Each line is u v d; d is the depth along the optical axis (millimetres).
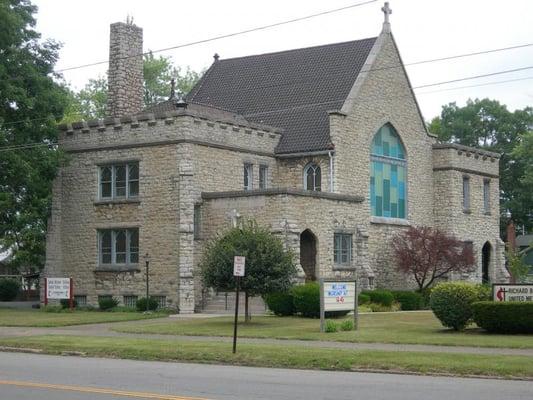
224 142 42031
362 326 31078
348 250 42688
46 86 43062
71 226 43906
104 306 41625
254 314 37812
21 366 20656
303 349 22844
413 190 49281
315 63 49156
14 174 41375
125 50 47000
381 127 47281
